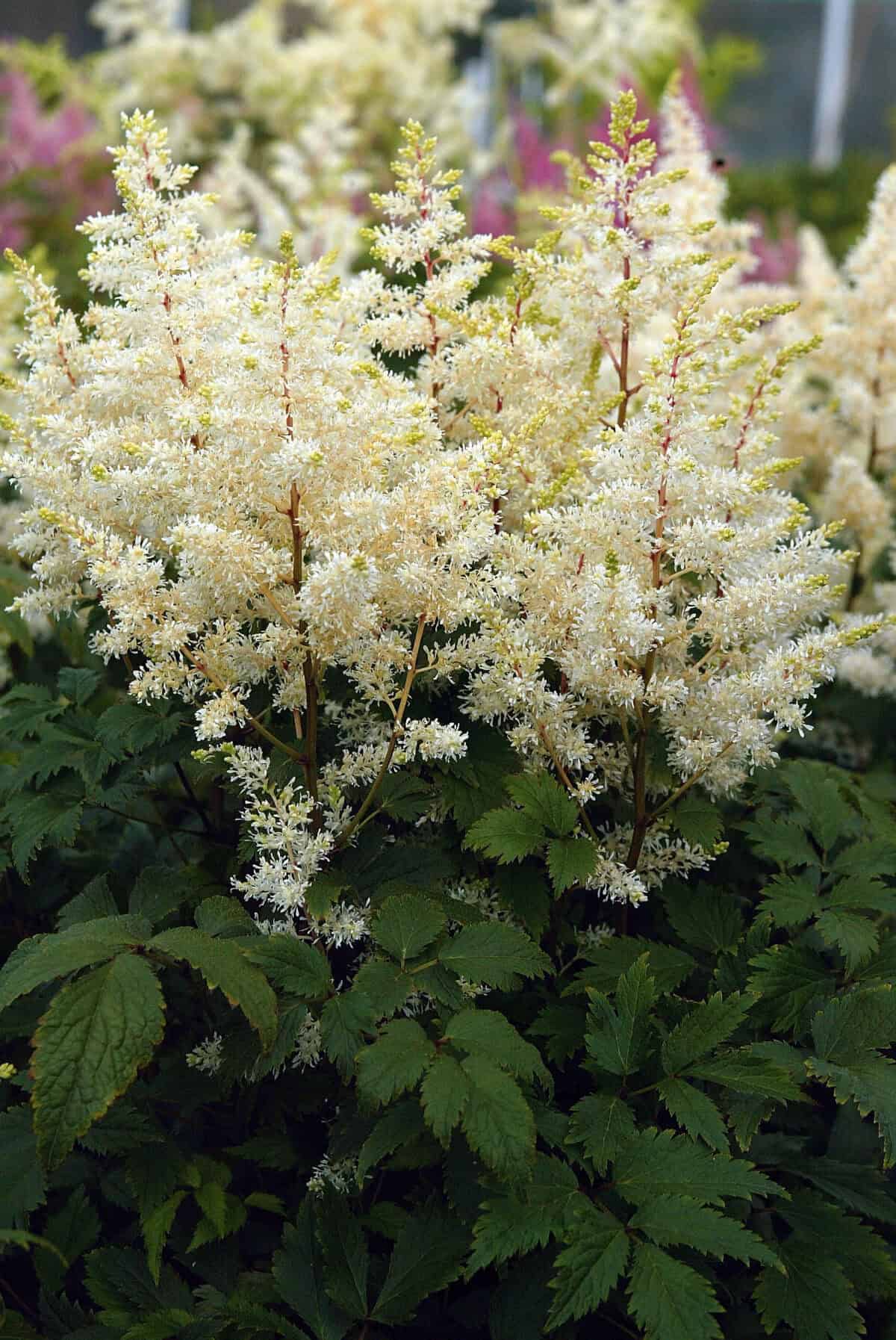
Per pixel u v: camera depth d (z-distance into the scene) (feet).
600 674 2.57
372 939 2.65
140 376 2.67
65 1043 2.25
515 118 6.98
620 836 2.78
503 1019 2.36
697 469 2.57
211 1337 2.41
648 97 7.25
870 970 2.66
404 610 2.61
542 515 2.58
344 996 2.40
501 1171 2.20
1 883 3.04
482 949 2.46
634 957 2.68
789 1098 2.36
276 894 2.48
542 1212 2.31
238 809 3.02
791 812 2.99
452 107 7.70
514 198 6.13
